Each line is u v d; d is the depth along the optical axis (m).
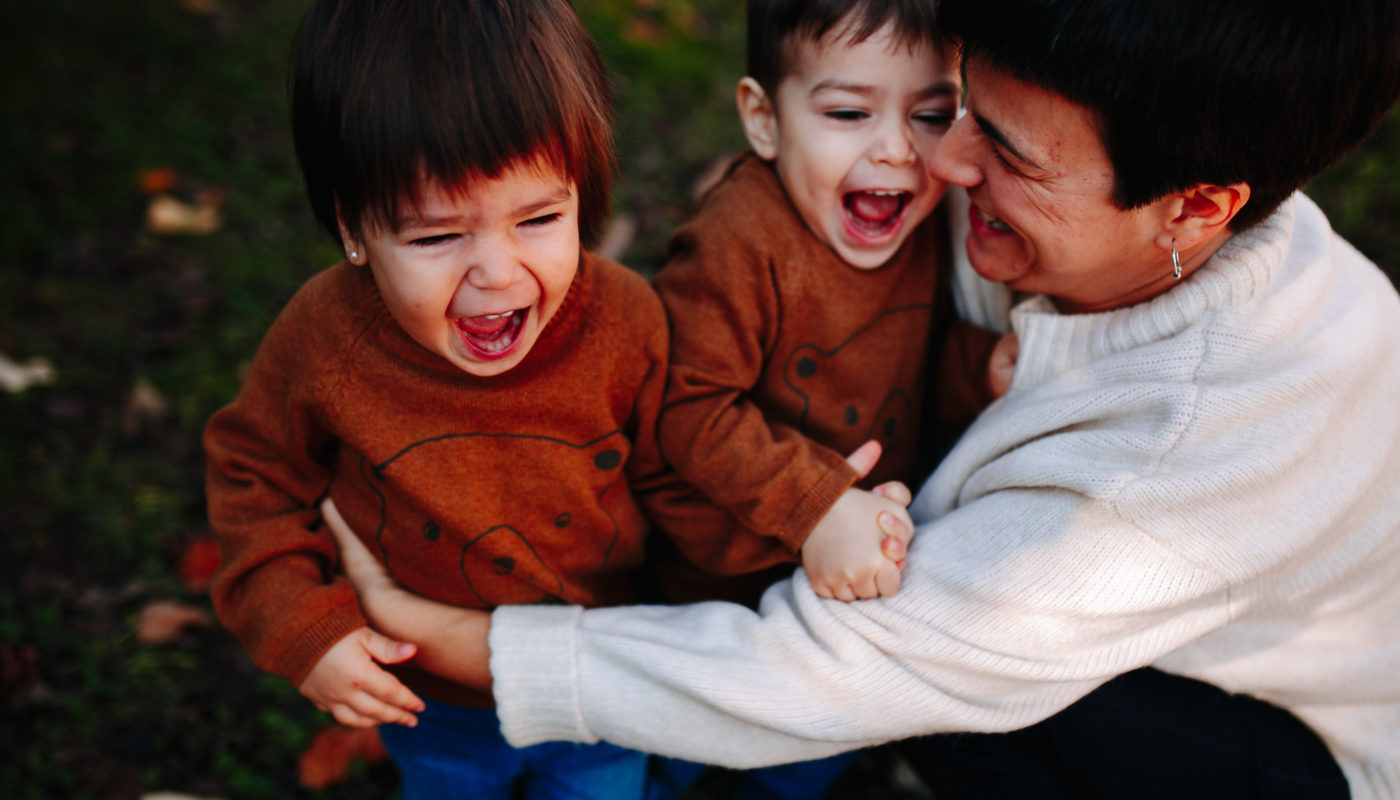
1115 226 1.20
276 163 3.76
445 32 1.07
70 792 1.99
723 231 1.47
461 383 1.28
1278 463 1.17
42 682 2.18
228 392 2.89
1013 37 1.11
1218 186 1.14
